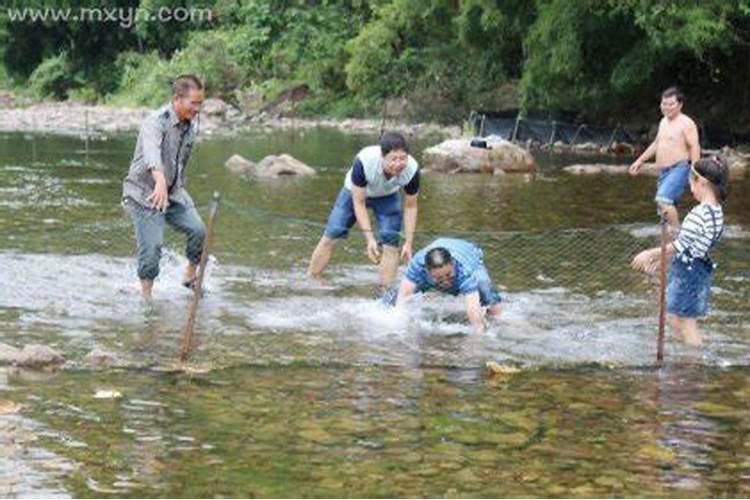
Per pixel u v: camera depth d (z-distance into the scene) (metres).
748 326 8.94
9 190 16.92
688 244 8.20
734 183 19.95
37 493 5.22
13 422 6.17
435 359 7.79
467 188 18.67
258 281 10.43
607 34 28.48
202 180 19.23
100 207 15.01
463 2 32.53
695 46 24.23
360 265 11.34
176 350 7.84
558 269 11.27
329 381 7.18
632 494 5.39
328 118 39.16
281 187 18.30
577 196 17.53
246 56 43.97
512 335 8.53
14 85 54.00
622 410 6.68
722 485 5.52
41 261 11.02
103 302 9.35
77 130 33.25
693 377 7.44
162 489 5.34
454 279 8.77
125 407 6.52
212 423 6.29
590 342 8.34
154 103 45.28
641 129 29.88
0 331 8.25
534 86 29.38
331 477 5.54
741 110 30.33
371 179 10.16
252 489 5.36
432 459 5.81
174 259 11.41
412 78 38.16
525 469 5.70
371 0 40.97
